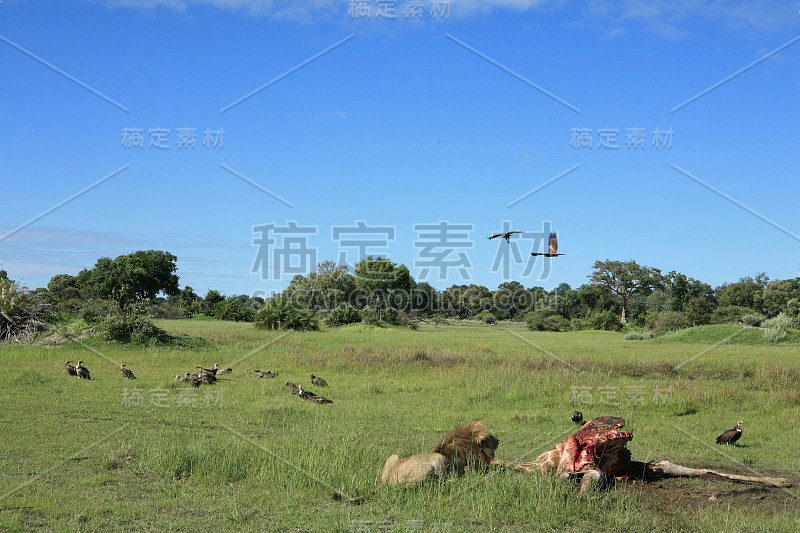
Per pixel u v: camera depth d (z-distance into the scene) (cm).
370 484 725
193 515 620
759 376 1866
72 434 994
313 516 621
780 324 3838
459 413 1311
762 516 634
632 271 7725
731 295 8794
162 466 780
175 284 8644
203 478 748
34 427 1039
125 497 677
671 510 661
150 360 2181
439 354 2412
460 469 755
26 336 2536
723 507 672
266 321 4222
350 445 911
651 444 1034
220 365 2111
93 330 2581
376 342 3316
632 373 2036
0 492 683
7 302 2569
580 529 604
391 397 1529
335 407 1354
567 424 1206
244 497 685
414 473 712
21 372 1742
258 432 1061
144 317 2562
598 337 4716
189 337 2702
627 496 686
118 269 7781
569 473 729
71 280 8738
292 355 2347
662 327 5356
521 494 675
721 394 1536
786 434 1145
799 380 1812
